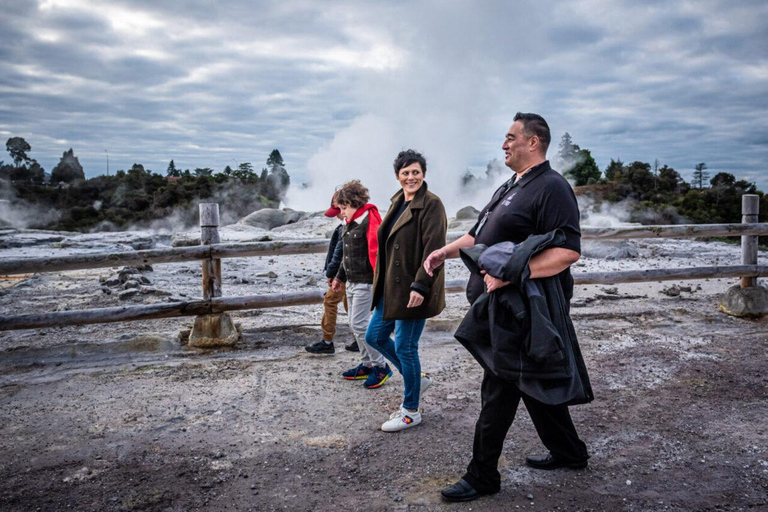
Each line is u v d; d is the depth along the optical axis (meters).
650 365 4.62
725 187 41.62
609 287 7.93
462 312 6.31
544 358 2.31
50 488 2.78
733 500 2.61
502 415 2.58
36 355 4.87
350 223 4.20
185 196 63.62
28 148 95.69
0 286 8.38
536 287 2.40
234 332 5.26
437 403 3.89
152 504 2.63
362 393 4.10
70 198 69.38
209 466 3.01
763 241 21.31
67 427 3.51
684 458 3.04
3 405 3.88
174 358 4.91
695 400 3.87
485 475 2.64
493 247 2.44
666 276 6.01
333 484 2.82
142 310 4.91
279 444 3.28
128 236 14.63
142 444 3.28
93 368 4.66
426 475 2.90
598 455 3.08
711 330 5.72
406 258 3.33
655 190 45.22
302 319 6.21
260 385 4.26
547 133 2.58
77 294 7.61
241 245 5.15
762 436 3.30
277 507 2.60
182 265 10.53
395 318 3.33
